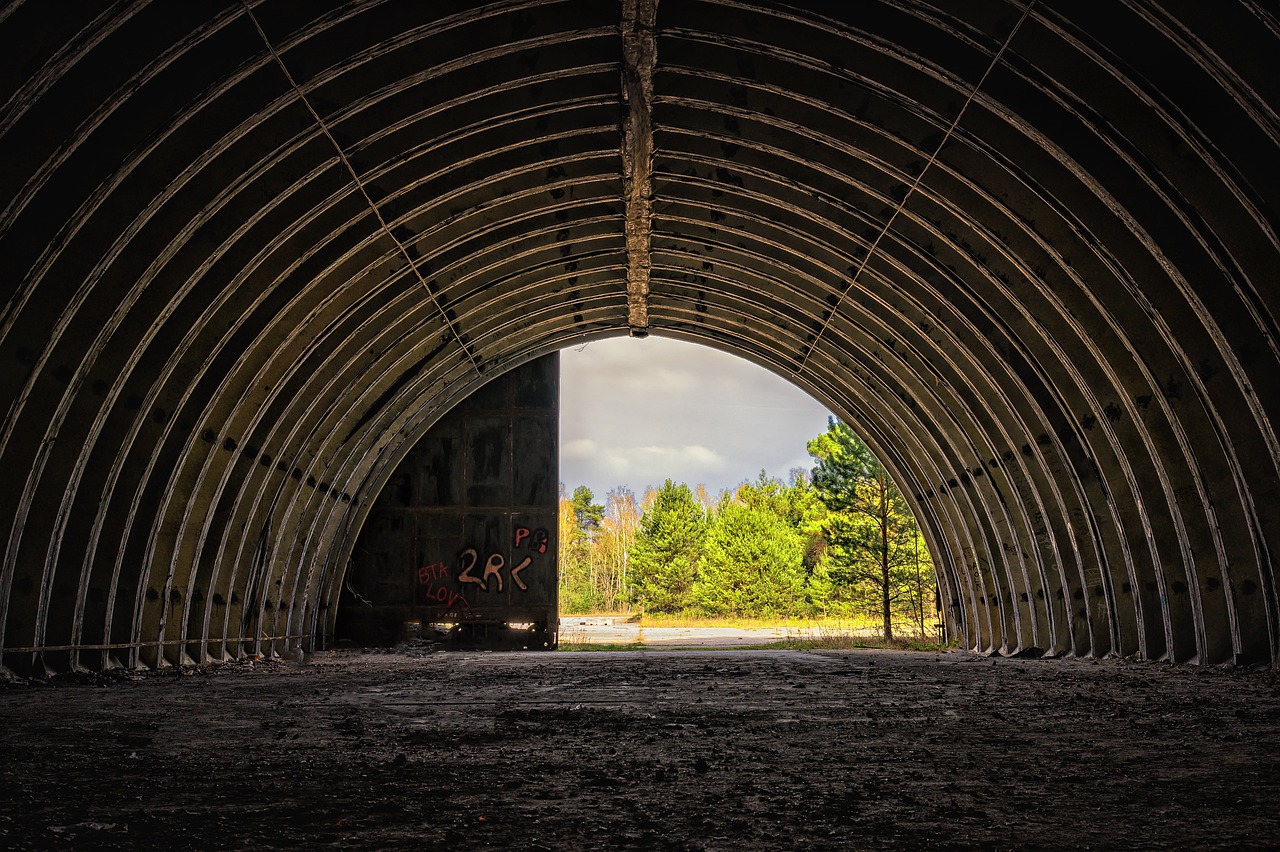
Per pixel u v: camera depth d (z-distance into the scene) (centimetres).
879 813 501
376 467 2647
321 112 1384
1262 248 1202
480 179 1770
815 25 1348
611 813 504
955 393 2147
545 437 2794
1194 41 1048
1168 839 442
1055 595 2067
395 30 1301
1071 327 1670
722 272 2367
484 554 2761
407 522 2770
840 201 1798
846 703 1062
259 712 984
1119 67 1159
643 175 1891
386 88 1389
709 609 7075
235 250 1537
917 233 1792
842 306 2275
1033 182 1434
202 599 1881
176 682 1420
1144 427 1565
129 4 995
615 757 681
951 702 1071
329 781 591
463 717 928
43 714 977
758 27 1423
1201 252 1312
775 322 2567
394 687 1298
